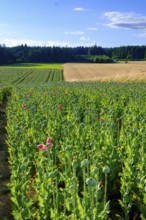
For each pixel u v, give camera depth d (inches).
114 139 379.9
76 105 672.4
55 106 621.6
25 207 249.0
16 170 310.2
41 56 7253.9
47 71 4035.4
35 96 872.9
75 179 239.3
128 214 253.1
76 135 385.4
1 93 1215.6
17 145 403.5
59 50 7367.1
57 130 451.2
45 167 314.7
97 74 3157.0
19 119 556.1
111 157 311.7
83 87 1230.3
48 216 249.1
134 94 844.0
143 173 272.1
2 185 351.6
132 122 459.8
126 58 7716.5
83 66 4594.0
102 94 898.7
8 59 6653.5
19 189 277.3
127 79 2007.9
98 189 228.2
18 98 895.1
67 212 248.8
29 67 5044.3
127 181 273.3
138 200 254.4
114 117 581.9
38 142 397.7
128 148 321.1
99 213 213.6
